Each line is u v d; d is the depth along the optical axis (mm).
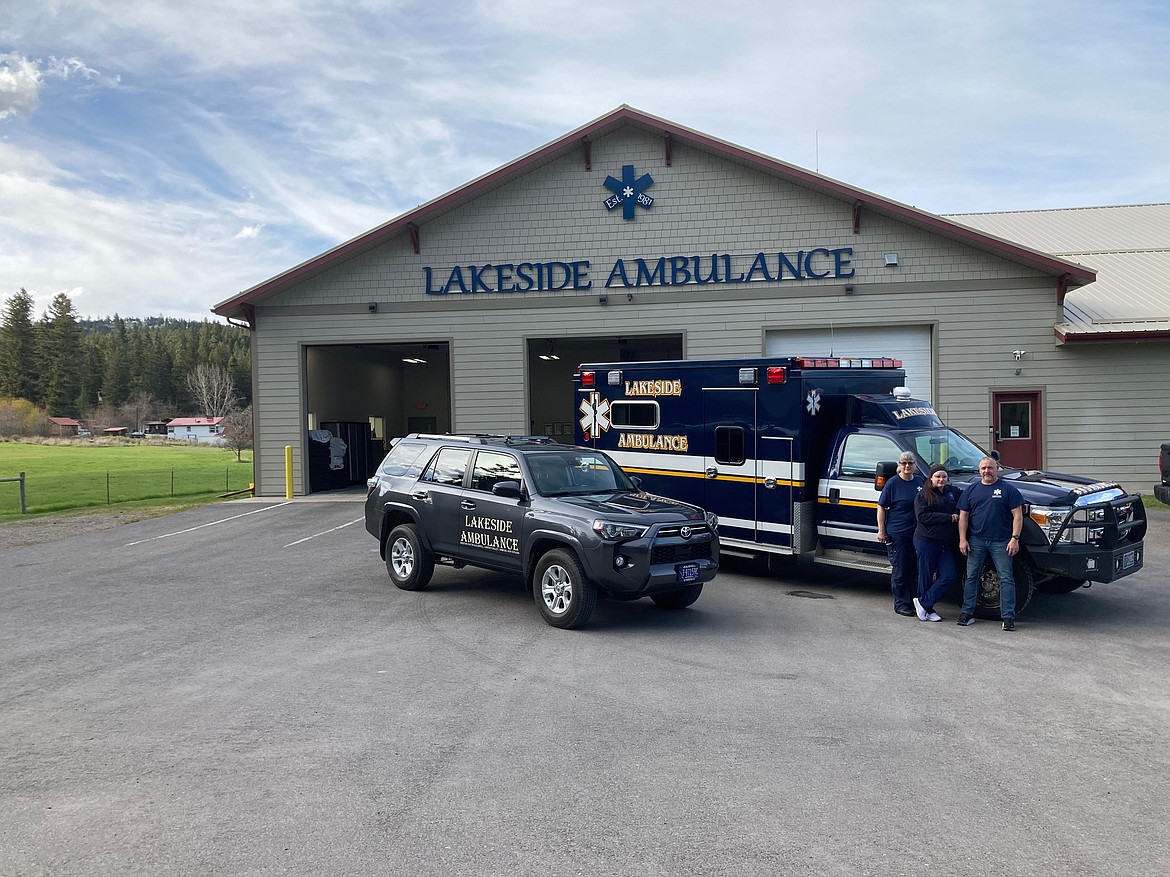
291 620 8844
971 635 8242
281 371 21000
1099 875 3816
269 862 3916
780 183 19109
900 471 9156
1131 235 24141
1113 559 8523
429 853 3996
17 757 5203
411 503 10156
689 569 8406
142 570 12125
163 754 5230
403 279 20500
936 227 18156
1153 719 5875
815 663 7246
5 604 9922
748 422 10820
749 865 3877
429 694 6379
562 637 8117
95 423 106500
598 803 4523
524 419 20125
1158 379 17734
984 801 4570
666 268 19594
